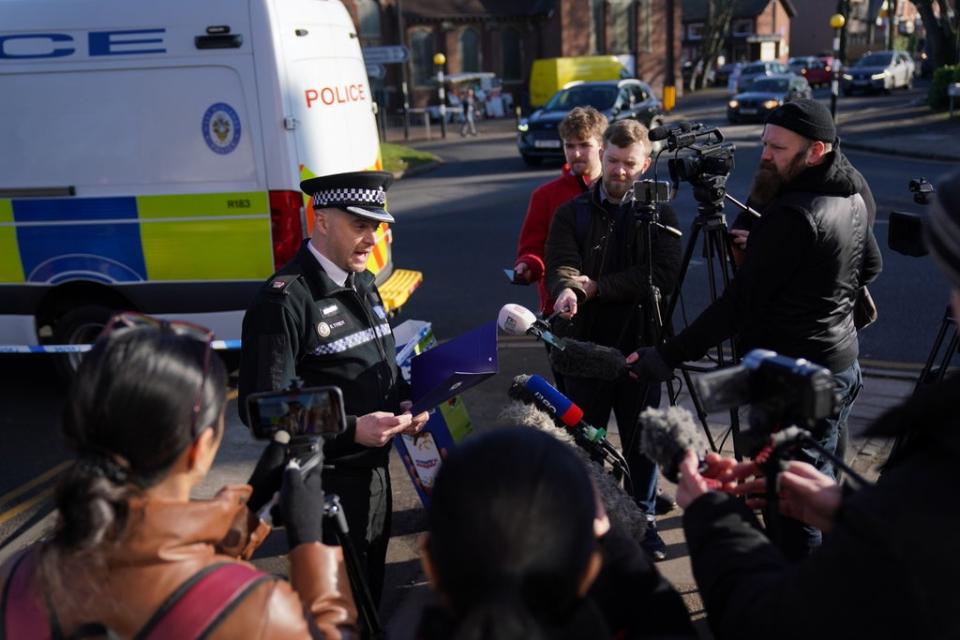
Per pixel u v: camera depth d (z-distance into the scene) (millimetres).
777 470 1507
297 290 2432
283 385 2346
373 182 2459
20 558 1387
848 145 19656
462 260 9609
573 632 1132
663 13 40281
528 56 38969
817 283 2664
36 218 5473
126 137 5285
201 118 5203
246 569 1349
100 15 5199
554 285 3514
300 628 1320
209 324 5465
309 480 1599
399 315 7559
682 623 1362
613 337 3648
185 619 1266
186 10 5117
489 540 1061
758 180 2770
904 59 36250
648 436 1558
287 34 5191
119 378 1270
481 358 2613
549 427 2260
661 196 3203
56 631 1292
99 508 1229
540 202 4203
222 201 5258
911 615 1113
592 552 1130
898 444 1378
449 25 37125
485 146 24984
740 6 54031
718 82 49094
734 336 3014
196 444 1346
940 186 1246
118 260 5441
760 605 1251
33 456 5043
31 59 5281
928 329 6543
